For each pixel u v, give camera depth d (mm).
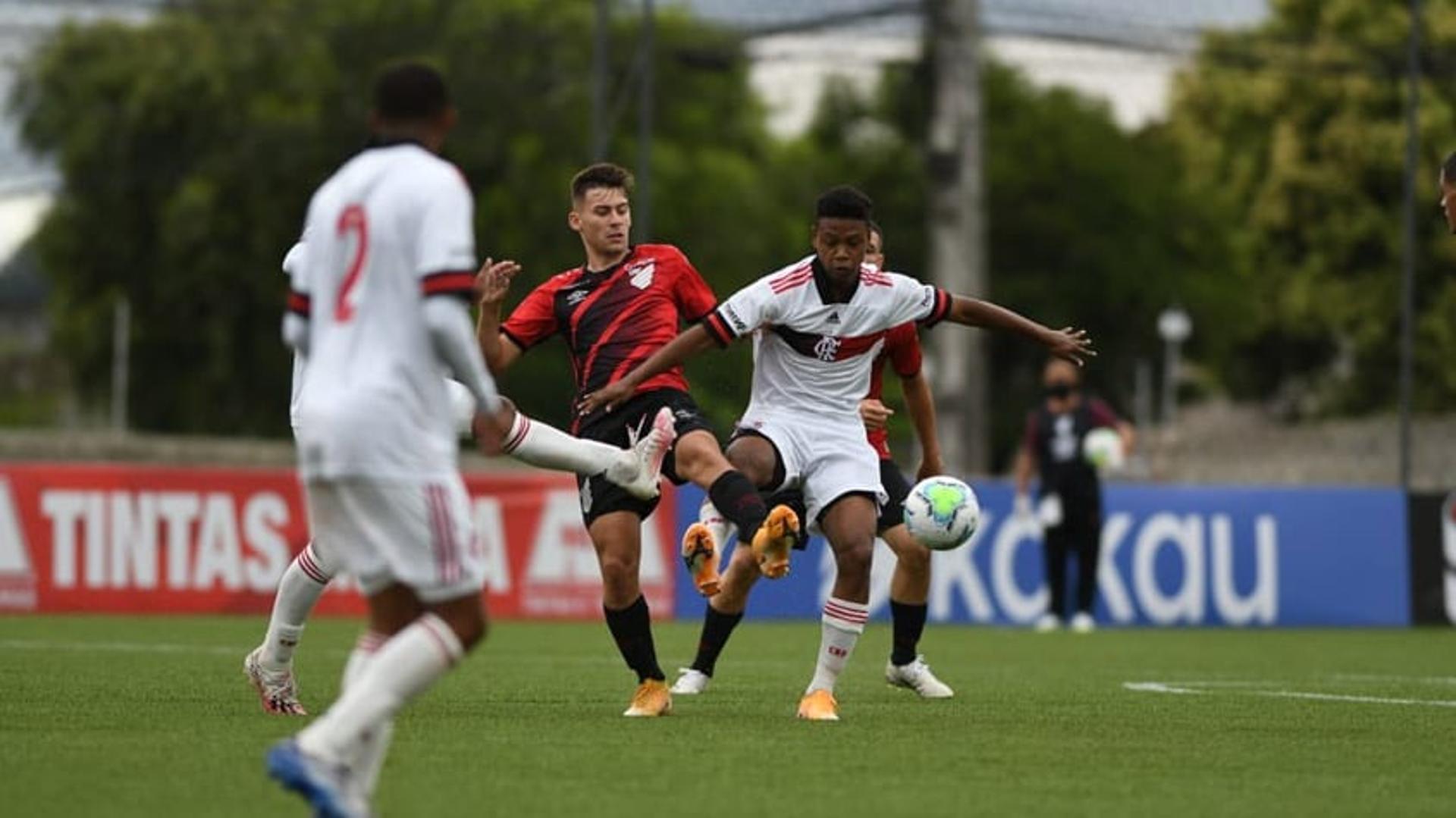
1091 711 38625
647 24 81812
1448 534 84000
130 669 46281
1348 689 46188
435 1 179000
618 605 35188
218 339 178500
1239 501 81688
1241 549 81500
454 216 22953
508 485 75688
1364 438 155375
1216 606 81000
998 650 62375
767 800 25469
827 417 35812
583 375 35688
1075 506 75250
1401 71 110125
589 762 28812
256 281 177625
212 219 176375
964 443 94500
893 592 41281
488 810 24453
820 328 35250
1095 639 69375
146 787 25859
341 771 22047
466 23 176125
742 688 43156
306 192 177625
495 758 29156
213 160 177375
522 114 174375
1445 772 29516
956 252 94188
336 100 177750
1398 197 198625
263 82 179250
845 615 35438
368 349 23016
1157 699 42094
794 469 35438
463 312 22891
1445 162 38312
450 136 172625
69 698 38062
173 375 183750
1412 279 84938
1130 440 76375
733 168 187250
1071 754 30844
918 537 36219
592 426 35562
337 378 23031
